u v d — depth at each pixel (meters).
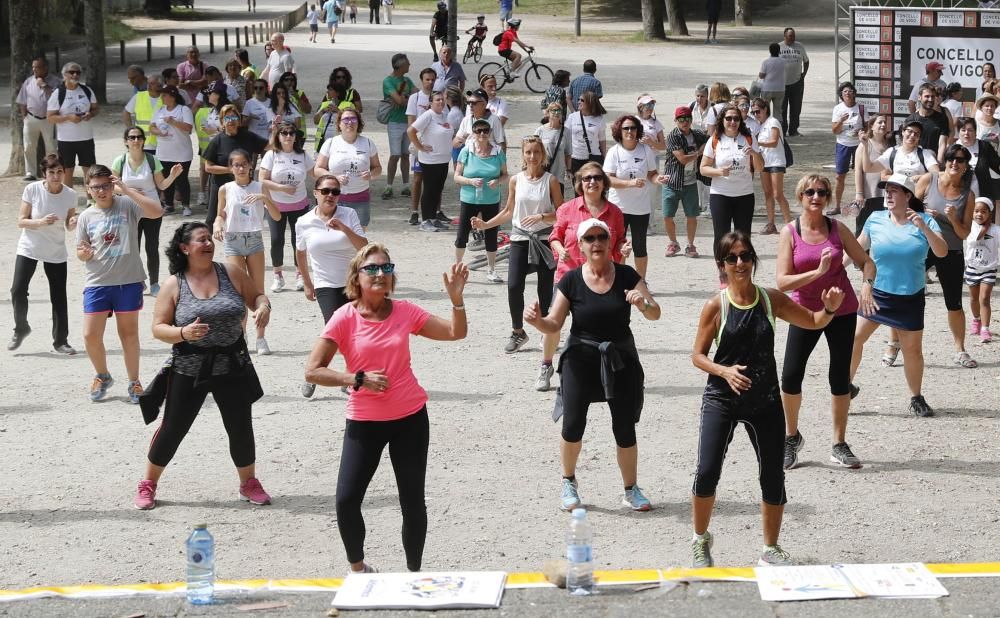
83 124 21.70
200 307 7.84
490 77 19.28
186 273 7.97
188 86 25.30
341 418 10.06
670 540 7.47
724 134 14.06
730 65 38.47
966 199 11.73
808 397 10.42
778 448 6.68
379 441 6.49
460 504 8.12
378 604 5.55
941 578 5.76
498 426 9.74
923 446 9.16
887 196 9.52
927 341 12.16
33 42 23.97
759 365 6.62
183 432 8.07
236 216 12.17
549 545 7.43
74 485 8.59
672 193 15.99
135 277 10.37
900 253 9.48
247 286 8.20
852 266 15.68
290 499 8.31
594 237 7.52
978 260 11.98
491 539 7.54
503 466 8.85
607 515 7.91
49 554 7.41
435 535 7.60
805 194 8.23
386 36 50.09
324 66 38.78
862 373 11.16
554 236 9.97
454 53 22.98
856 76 22.47
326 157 14.33
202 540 5.80
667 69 37.31
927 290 14.28
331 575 7.08
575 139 15.52
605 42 46.38
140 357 12.01
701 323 6.72
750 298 6.64
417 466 6.53
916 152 13.52
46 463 9.05
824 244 8.25
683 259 16.17
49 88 22.78
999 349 11.79
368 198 14.45
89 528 7.82
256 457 9.12
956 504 8.02
